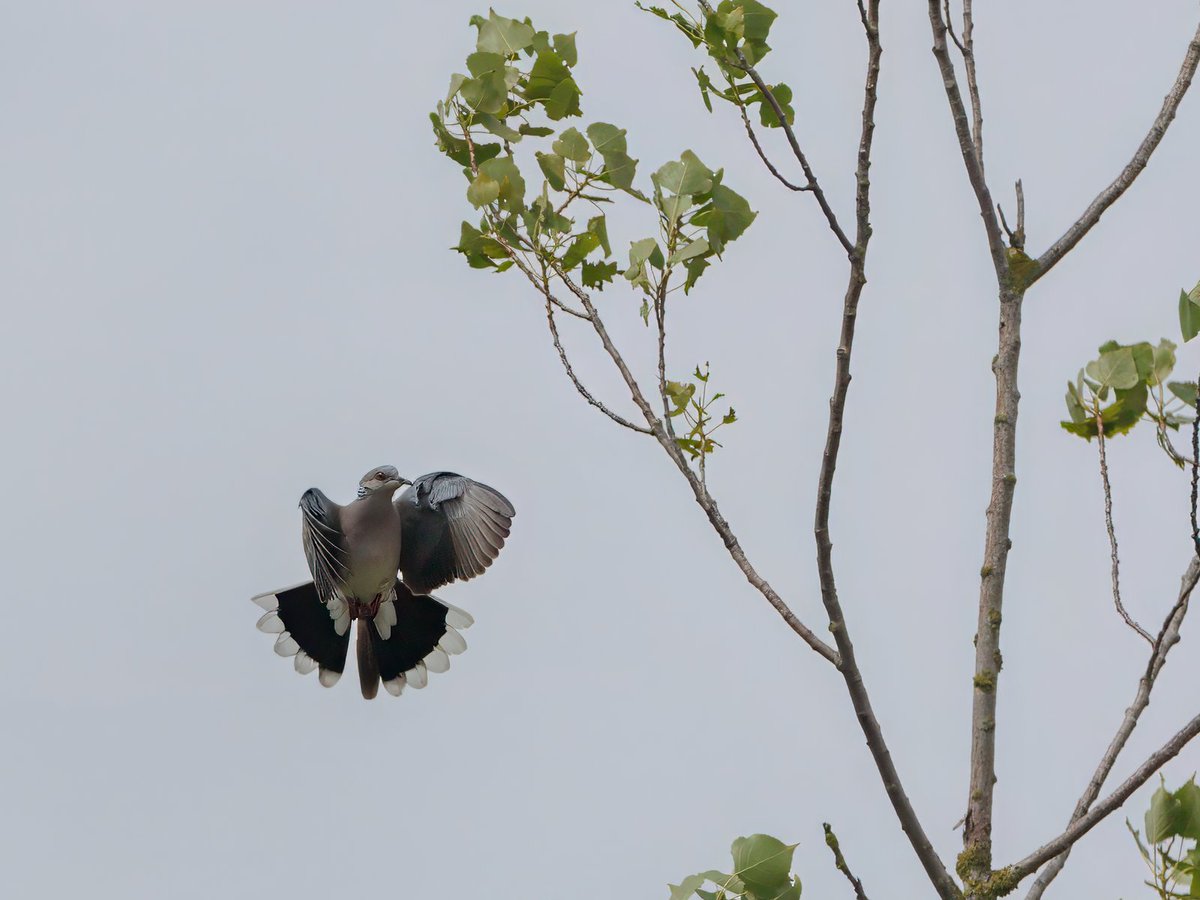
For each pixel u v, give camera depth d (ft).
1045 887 30.96
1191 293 35.24
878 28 29.25
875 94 29.25
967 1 34.63
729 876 29.12
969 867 30.37
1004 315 33.42
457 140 37.96
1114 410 36.11
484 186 35.22
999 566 32.60
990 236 33.27
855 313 29.17
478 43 38.29
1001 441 33.09
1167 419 36.27
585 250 35.63
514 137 37.73
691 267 34.78
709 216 34.47
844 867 27.68
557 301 34.47
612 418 32.96
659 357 33.58
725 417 35.65
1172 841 30.09
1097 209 33.53
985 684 31.76
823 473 29.30
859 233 29.30
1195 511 30.63
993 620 32.27
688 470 31.76
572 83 37.52
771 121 35.40
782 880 28.86
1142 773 28.27
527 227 35.47
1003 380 33.30
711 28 33.99
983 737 31.42
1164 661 31.22
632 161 35.37
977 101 34.12
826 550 29.40
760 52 34.94
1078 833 28.81
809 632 29.89
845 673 29.45
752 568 30.76
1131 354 36.01
